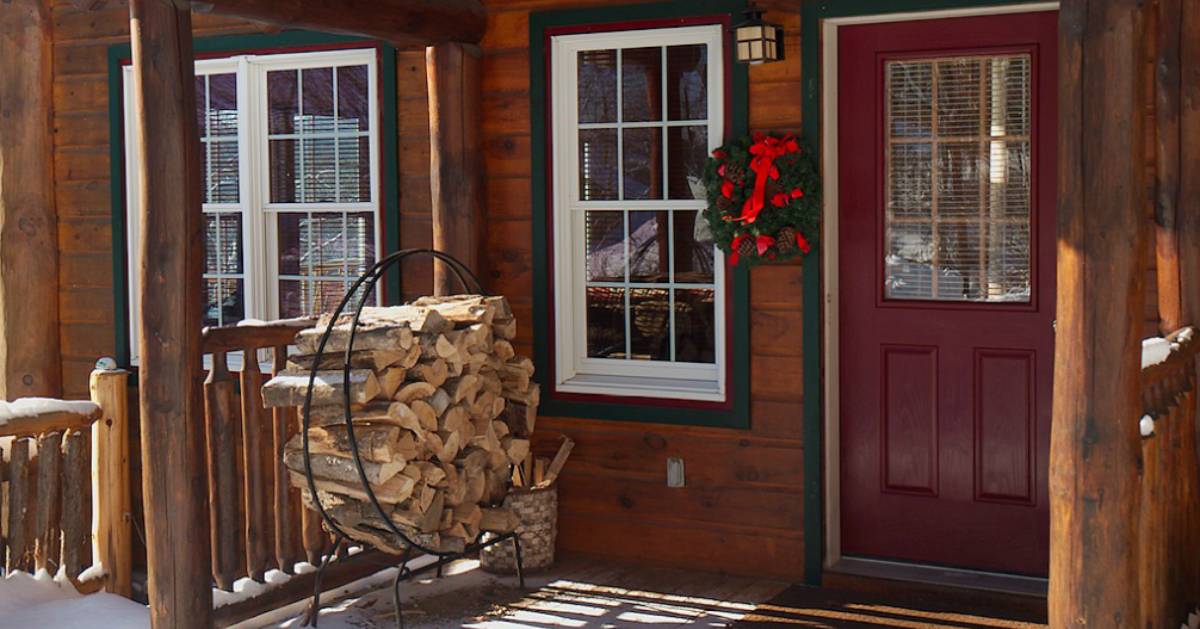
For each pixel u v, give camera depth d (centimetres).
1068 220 329
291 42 630
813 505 538
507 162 593
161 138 429
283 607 521
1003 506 523
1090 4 320
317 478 479
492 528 525
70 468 517
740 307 546
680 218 568
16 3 675
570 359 591
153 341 438
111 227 677
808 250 521
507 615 510
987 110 514
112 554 532
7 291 680
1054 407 340
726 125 544
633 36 563
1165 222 464
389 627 500
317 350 470
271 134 645
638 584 549
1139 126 321
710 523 562
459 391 488
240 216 654
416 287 617
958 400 527
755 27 513
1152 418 389
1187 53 457
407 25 533
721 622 495
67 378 696
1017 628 481
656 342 578
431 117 577
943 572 530
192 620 444
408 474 465
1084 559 334
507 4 587
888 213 534
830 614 502
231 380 504
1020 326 514
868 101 533
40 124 680
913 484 539
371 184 624
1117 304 324
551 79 581
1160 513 399
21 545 506
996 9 501
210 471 500
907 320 534
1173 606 429
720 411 555
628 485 579
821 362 534
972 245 521
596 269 587
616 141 576
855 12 516
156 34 426
